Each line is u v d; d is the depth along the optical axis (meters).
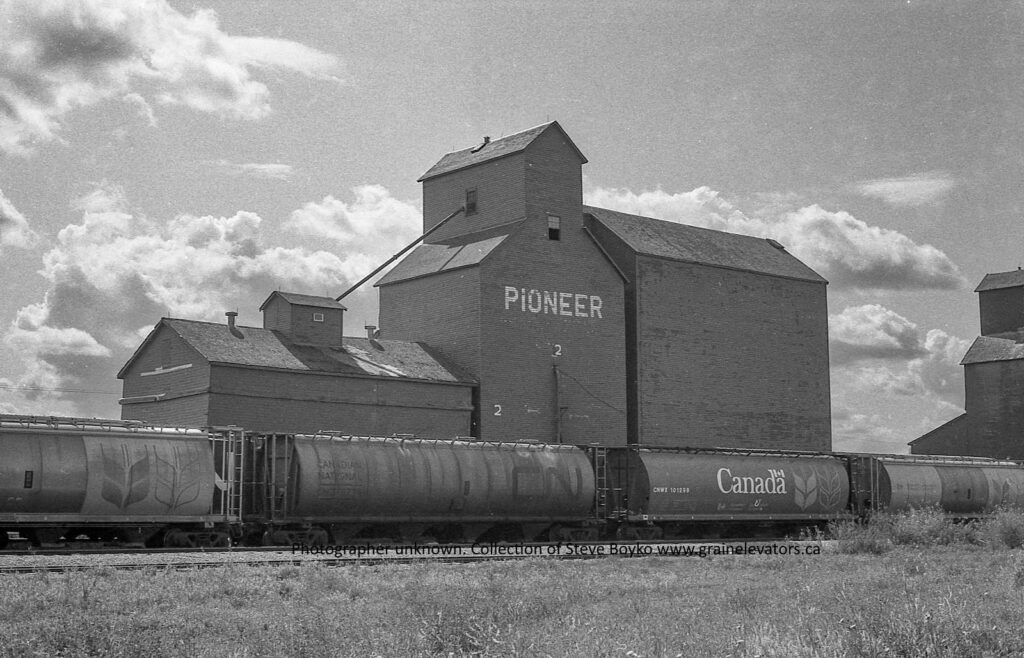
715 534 54.00
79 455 35.19
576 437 58.78
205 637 16.39
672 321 64.00
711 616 18.69
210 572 25.42
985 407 84.44
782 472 54.25
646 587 25.09
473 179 62.25
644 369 62.31
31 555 31.28
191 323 49.00
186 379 47.62
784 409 69.44
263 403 47.75
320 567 27.14
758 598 21.64
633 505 49.59
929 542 45.06
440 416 53.91
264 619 18.38
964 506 62.97
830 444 72.12
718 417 65.50
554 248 59.75
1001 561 35.53
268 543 39.75
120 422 37.00
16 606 18.53
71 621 16.22
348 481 40.59
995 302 87.56
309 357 50.47
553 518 47.53
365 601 21.36
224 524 39.00
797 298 71.44
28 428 34.78
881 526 47.09
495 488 44.84
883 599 18.95
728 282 67.38
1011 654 14.33
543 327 58.47
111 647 14.91
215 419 46.25
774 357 69.38
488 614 16.33
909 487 59.22
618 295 61.97
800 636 14.82
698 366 64.94
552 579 25.94
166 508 36.94
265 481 40.06
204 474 37.91
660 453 50.66
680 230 69.50
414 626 15.91
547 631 15.86
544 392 58.03
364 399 51.09
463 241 61.91
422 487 42.59
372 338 56.56
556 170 60.66
